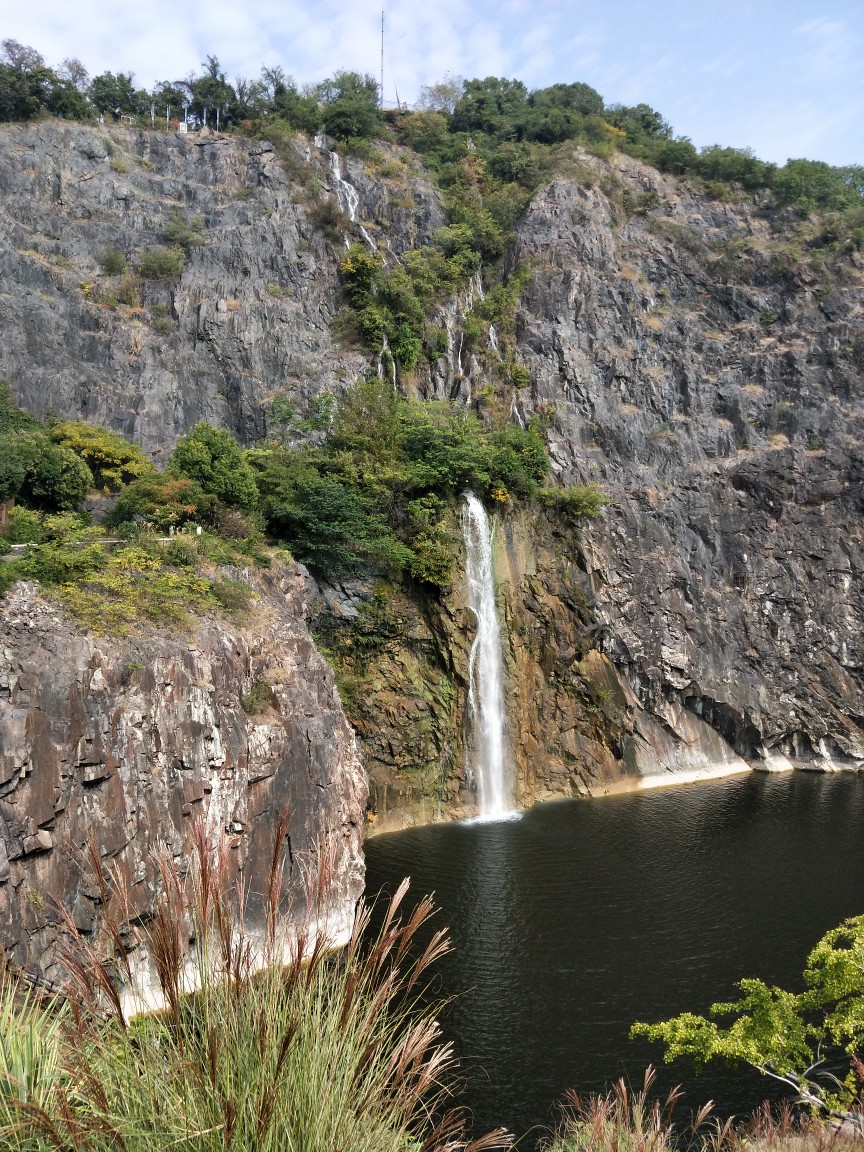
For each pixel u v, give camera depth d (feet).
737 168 244.83
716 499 191.31
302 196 200.03
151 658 83.46
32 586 81.87
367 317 185.37
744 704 178.81
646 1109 56.24
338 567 142.51
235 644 95.09
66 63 217.15
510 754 153.58
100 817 74.95
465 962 86.38
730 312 216.13
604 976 83.61
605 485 186.29
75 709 75.56
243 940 21.34
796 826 134.92
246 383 171.12
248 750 89.56
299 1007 20.18
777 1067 55.52
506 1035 73.56
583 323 204.54
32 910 68.03
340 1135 19.60
